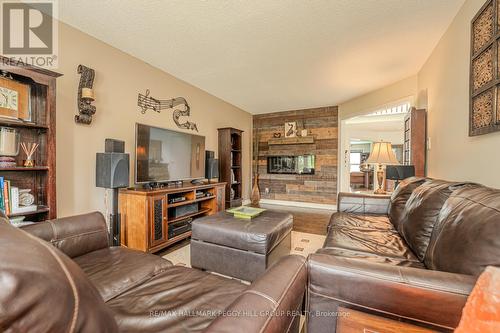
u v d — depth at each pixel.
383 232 1.86
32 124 1.78
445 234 1.13
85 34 2.38
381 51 2.72
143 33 2.39
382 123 6.55
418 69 3.21
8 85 1.73
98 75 2.52
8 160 1.74
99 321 0.45
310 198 5.42
